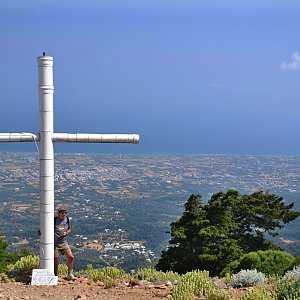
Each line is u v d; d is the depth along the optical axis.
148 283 9.44
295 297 7.44
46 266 9.61
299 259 11.72
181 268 21.50
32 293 8.42
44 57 9.54
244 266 12.66
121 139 9.84
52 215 9.67
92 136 9.71
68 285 9.17
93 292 8.59
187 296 8.00
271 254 12.56
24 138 9.54
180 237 21.66
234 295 8.46
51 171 9.65
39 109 9.61
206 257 20.78
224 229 22.55
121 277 10.23
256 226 24.97
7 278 9.78
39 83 9.59
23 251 17.81
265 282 9.58
